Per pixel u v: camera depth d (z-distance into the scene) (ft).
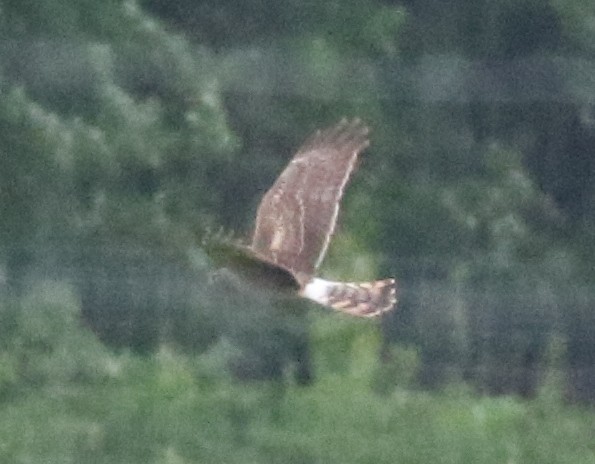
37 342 64.23
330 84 74.90
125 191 71.10
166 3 74.74
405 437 62.13
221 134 72.69
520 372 66.44
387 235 72.33
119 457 59.82
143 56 73.67
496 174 74.74
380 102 74.74
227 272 24.00
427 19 75.97
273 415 62.18
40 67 72.74
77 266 66.54
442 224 73.10
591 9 75.31
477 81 75.36
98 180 70.79
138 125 72.49
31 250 67.67
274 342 63.72
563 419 64.64
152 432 60.90
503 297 68.39
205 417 61.41
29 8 73.31
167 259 67.36
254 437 61.21
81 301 65.72
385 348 65.41
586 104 75.66
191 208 70.69
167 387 62.85
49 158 71.20
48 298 65.72
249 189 71.87
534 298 69.05
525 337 67.36
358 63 75.15
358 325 64.49
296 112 73.97
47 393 61.87
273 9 75.05
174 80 73.67
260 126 73.56
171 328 65.31
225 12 74.33
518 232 73.67
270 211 26.30
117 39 73.82
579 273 72.02
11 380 62.54
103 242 67.10
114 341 64.95
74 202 69.82
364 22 74.90
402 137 74.54
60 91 72.64
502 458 62.80
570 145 75.61
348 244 71.72
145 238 68.74
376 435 62.23
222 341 64.69
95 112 72.59
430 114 75.15
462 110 75.46
